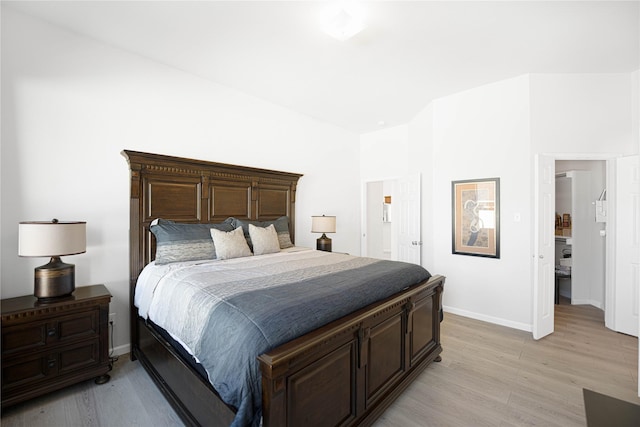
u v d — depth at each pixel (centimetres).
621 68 312
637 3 210
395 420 188
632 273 317
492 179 355
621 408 136
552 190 327
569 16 225
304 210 454
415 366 230
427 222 426
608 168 337
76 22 236
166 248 258
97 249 260
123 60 275
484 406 202
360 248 552
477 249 369
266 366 118
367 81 342
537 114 328
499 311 352
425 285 238
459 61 297
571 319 368
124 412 194
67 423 184
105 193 264
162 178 289
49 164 238
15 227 224
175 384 187
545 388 222
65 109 245
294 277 208
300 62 297
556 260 467
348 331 161
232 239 290
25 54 227
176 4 213
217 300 161
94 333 222
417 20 230
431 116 410
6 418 188
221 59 291
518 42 262
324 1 208
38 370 199
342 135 518
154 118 295
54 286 211
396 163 506
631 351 281
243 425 119
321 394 148
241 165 360
